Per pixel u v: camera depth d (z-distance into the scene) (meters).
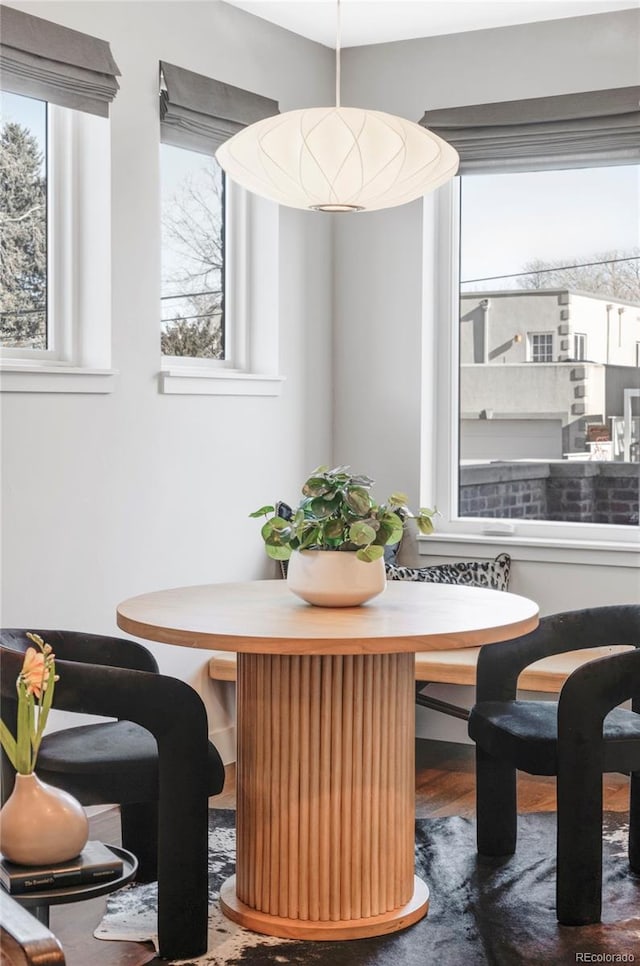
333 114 2.99
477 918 3.15
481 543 4.86
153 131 4.16
